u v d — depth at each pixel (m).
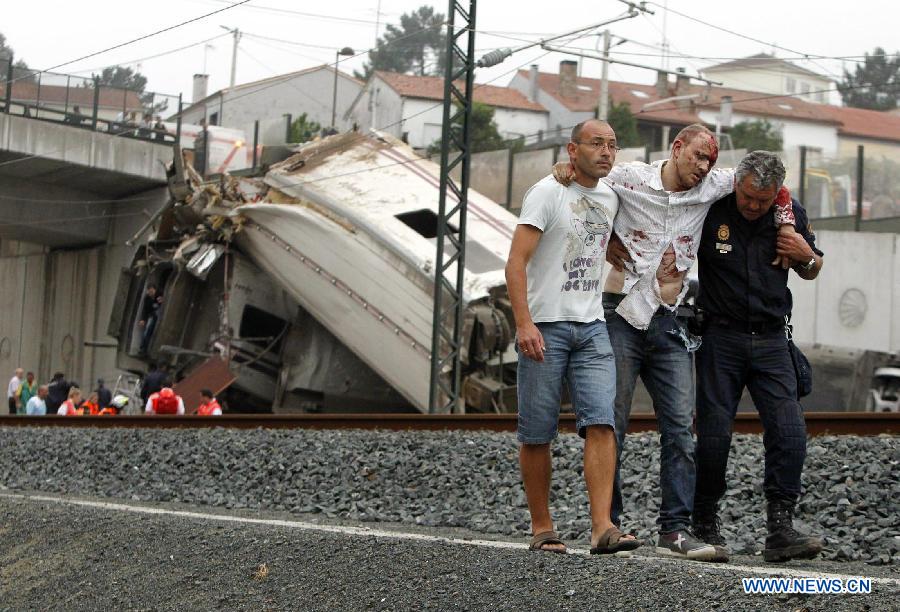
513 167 41.78
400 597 6.19
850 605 5.00
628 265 7.00
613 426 6.88
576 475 11.77
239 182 33.00
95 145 43.44
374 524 10.79
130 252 46.88
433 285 26.66
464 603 5.89
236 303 32.97
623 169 6.97
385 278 27.84
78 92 46.06
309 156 31.88
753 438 13.00
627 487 11.02
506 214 30.23
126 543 8.29
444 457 13.44
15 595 7.92
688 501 7.00
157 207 45.56
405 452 13.98
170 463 15.67
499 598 5.85
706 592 5.40
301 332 33.09
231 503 12.98
